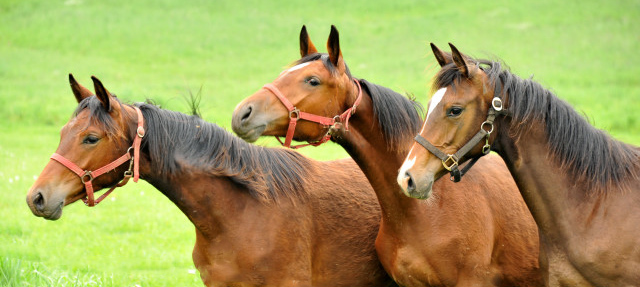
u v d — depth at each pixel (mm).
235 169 8070
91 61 40938
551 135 6957
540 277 8250
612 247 6695
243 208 8086
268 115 7461
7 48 42969
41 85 33938
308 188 8555
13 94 31078
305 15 52531
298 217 8281
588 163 6930
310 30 47719
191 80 37094
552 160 6977
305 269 8266
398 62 39750
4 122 26953
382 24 49406
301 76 7598
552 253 7109
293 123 7539
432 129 6738
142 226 15133
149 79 37156
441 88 6812
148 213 16109
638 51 39094
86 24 48562
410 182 6688
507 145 6957
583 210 6898
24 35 45750
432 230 7848
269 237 8016
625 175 6984
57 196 7203
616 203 6832
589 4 50094
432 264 7875
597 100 28812
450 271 7848
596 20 46125
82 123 7352
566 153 6953
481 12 50781
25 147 22750
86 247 13508
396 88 32938
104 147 7398
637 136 23797
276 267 8039
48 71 37844
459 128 6707
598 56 38469
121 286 11070
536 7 50531
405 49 43000
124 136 7531
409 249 7969
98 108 7387
